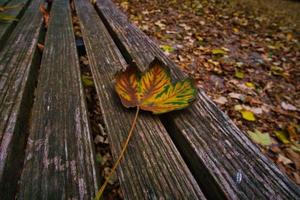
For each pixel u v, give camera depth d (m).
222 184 0.22
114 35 0.63
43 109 0.31
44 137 0.27
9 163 0.24
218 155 0.25
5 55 0.46
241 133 0.28
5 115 0.30
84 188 0.21
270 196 0.21
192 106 0.32
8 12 0.75
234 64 1.01
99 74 0.40
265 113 0.73
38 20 0.71
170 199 0.21
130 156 0.25
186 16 1.61
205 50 1.10
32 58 0.46
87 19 0.74
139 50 0.51
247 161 0.24
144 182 0.22
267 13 2.12
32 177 0.22
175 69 0.43
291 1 3.01
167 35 1.22
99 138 0.52
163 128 0.29
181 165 0.24
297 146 0.61
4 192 0.22
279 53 1.23
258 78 0.93
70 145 0.26
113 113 0.31
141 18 1.44
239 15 1.85
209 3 2.10
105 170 0.46
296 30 1.68
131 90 0.31
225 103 0.74
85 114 0.31
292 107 0.77
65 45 0.53
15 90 0.35
